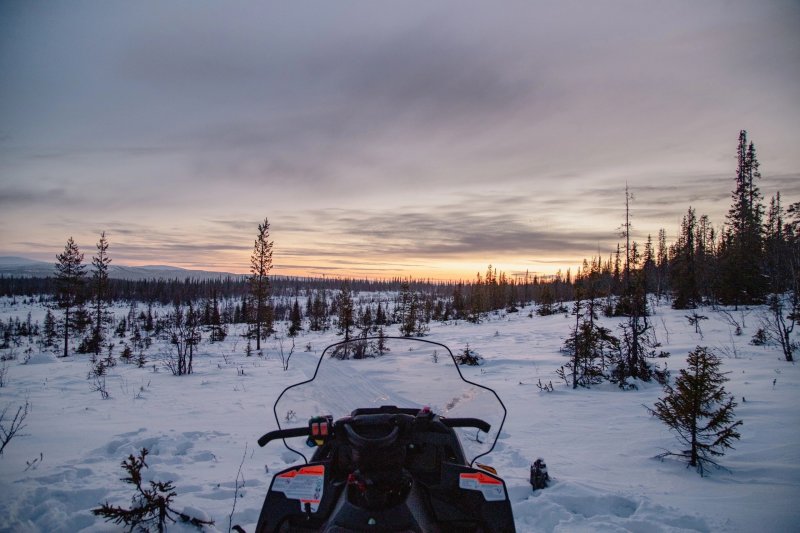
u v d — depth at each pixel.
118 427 7.95
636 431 7.42
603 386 11.66
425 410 2.68
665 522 4.05
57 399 11.23
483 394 3.20
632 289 13.66
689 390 5.79
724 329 20.11
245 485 5.11
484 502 2.35
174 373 16.11
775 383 9.66
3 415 9.02
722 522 4.01
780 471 5.30
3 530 3.85
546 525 4.12
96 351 29.83
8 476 5.16
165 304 127.50
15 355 28.28
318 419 2.52
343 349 3.75
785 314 21.30
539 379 12.76
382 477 2.11
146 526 3.91
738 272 29.81
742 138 36.97
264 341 34.38
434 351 3.65
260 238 36.12
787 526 3.91
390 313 71.25
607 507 4.46
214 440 7.08
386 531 1.84
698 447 5.71
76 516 4.11
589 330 12.53
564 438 7.15
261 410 9.59
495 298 66.31
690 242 36.47
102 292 40.88
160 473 5.40
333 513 2.05
